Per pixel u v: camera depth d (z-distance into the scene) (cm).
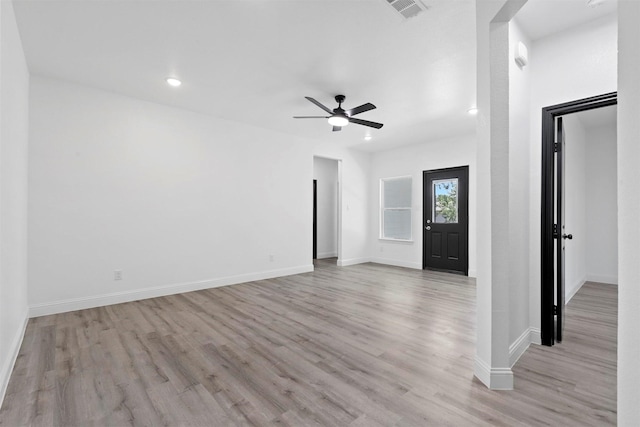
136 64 297
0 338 184
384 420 157
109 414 162
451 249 567
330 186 789
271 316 319
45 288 322
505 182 187
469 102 389
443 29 242
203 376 200
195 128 433
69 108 337
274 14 224
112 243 364
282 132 534
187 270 424
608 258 464
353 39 255
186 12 221
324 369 209
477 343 202
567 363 216
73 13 221
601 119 439
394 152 658
